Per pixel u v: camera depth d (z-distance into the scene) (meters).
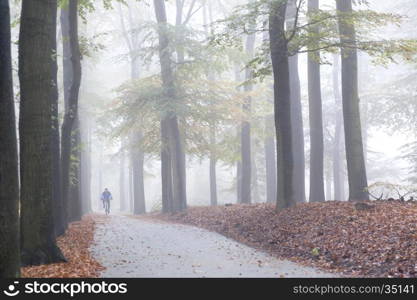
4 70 7.61
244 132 28.98
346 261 11.20
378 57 15.97
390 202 15.42
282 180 17.66
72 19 16.45
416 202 14.98
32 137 11.04
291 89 24.09
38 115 11.05
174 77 25.53
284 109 17.44
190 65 25.19
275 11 15.99
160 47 25.91
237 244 15.33
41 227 11.14
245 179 28.86
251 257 12.81
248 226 17.78
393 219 12.84
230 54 24.58
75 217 22.11
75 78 17.06
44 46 11.02
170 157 29.55
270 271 10.64
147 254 13.03
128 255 12.82
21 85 11.06
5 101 7.64
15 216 7.71
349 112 17.70
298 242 13.91
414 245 10.57
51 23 11.21
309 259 12.20
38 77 10.97
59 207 16.22
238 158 30.12
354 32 17.05
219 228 19.42
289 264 11.68
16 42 11.69
